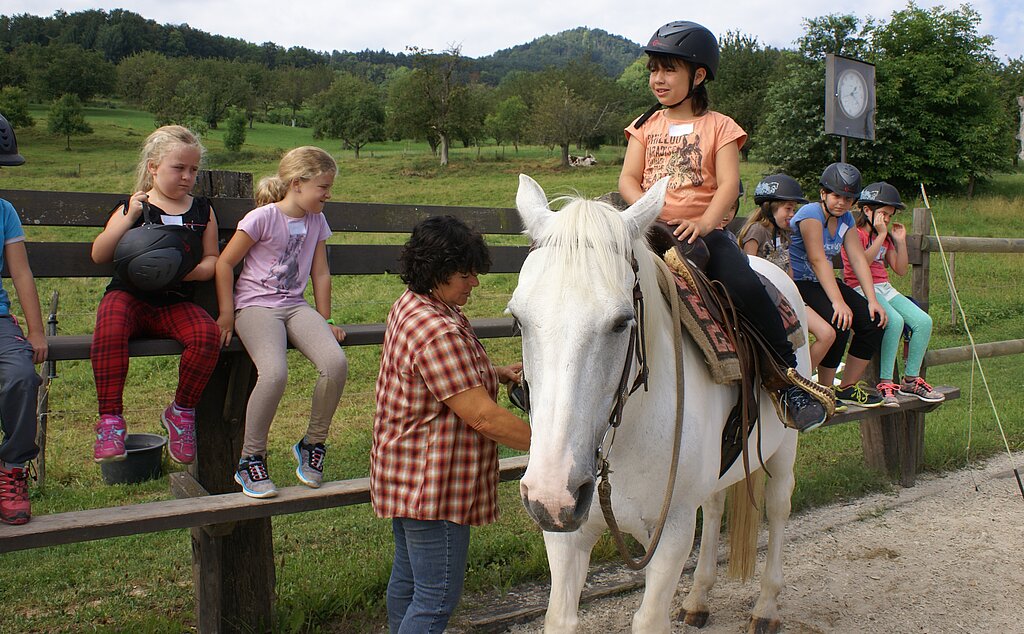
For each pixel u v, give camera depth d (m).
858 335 4.40
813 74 27.31
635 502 2.30
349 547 4.06
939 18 26.98
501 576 3.69
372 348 8.67
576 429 1.75
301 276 3.00
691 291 2.54
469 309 10.55
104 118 71.88
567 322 1.80
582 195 2.35
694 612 3.48
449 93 49.34
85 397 7.01
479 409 2.13
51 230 15.53
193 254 2.73
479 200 27.06
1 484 2.30
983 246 5.60
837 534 4.48
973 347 5.48
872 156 26.72
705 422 2.43
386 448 2.26
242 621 3.04
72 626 3.23
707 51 2.79
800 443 6.13
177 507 2.49
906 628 3.43
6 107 55.16
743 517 3.31
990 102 26.88
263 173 37.53
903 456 5.29
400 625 2.33
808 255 4.09
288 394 7.14
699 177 2.80
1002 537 4.41
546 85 61.09
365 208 3.46
